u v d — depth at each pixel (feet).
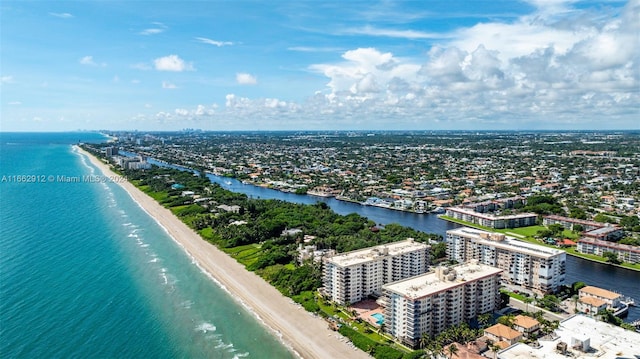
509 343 646.33
